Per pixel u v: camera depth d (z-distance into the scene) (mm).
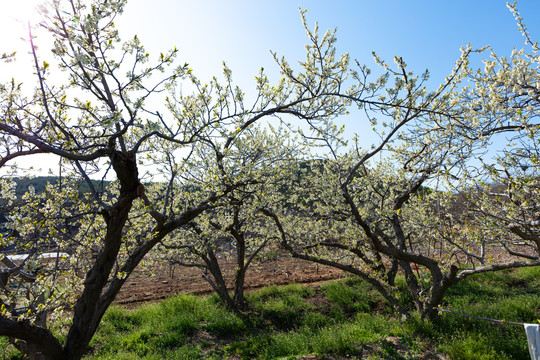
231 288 13250
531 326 4188
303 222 9430
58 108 3668
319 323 9422
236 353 7812
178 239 9727
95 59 3270
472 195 5113
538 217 4727
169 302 10820
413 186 7871
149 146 5355
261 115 4586
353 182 9469
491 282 12039
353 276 13305
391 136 6570
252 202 7863
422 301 8133
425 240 9203
